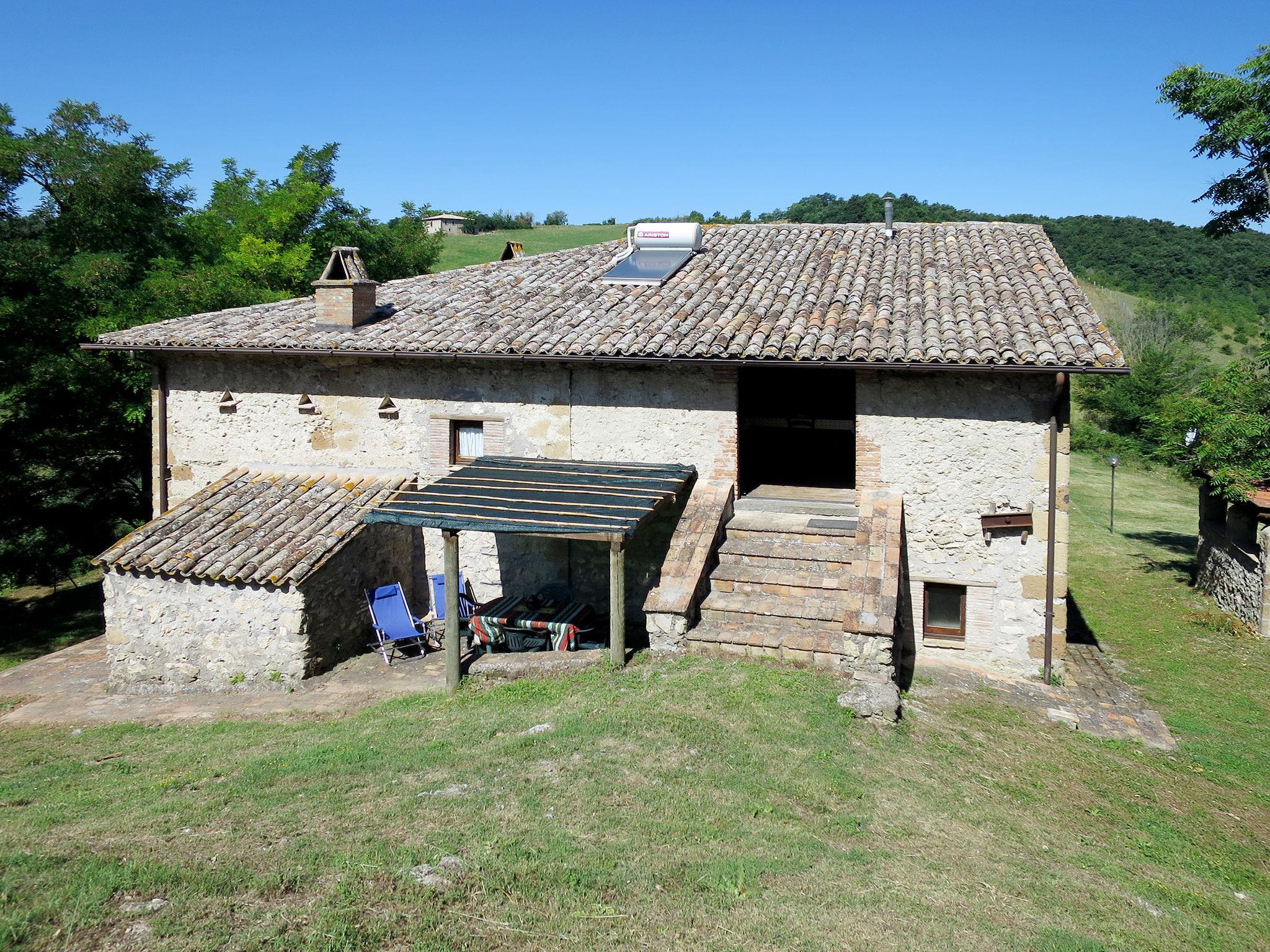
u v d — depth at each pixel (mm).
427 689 11016
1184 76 20797
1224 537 17406
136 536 12336
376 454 13844
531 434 13227
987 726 9984
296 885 5918
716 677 10102
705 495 12375
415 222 39094
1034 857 7281
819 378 18188
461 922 5582
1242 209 22141
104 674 12734
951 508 11742
